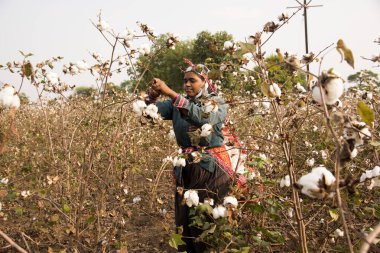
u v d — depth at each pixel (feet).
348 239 3.96
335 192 4.25
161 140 16.62
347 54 4.32
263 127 11.30
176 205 9.18
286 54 6.85
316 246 8.29
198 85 8.80
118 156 12.21
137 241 11.63
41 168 13.96
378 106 11.09
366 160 9.66
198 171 8.73
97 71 9.32
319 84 4.32
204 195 8.73
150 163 16.80
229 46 7.29
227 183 8.67
